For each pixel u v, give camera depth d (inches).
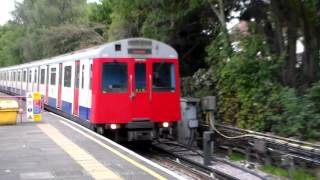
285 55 681.0
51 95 948.6
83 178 354.3
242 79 669.9
